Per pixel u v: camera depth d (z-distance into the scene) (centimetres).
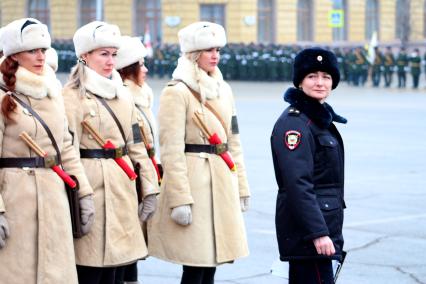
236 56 8212
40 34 1078
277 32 8775
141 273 1496
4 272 1053
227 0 8531
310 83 1033
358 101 5638
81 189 1113
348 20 9331
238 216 1275
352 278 1467
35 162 1076
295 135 1009
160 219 1253
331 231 1018
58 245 1077
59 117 1095
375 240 1727
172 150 1234
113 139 1189
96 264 1159
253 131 3619
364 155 2950
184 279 1261
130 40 1365
